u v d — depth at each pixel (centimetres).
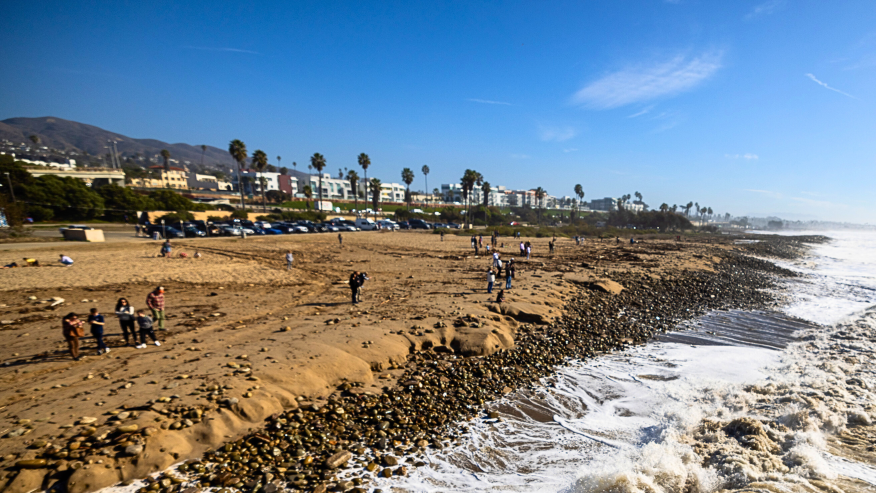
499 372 1286
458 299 2089
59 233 4625
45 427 740
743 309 2411
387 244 5219
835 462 768
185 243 4175
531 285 2562
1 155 5881
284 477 698
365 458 782
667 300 2547
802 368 1353
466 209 11969
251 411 870
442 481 734
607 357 1516
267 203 11425
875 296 2894
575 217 17288
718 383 1236
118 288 2038
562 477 755
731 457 774
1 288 1862
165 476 670
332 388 1057
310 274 2866
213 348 1247
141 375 1014
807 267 5038
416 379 1152
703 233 13962
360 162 10656
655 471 743
